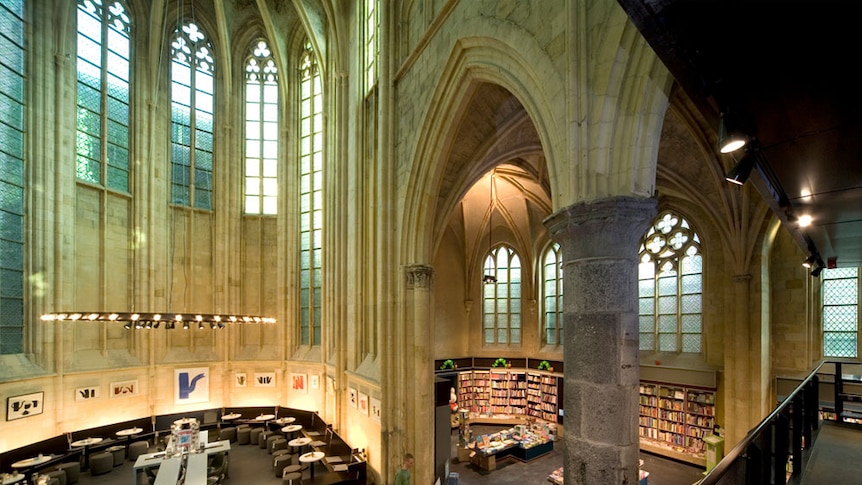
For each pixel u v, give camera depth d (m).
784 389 15.12
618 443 5.41
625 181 5.81
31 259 16.02
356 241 17.30
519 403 24.00
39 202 16.22
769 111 3.45
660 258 19.53
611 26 5.90
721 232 16.28
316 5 21.58
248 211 23.16
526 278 25.34
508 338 25.89
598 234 5.73
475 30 9.45
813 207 5.89
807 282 15.12
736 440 15.34
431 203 12.89
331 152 20.80
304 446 17.12
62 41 17.06
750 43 2.72
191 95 22.08
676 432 17.64
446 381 14.55
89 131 18.31
